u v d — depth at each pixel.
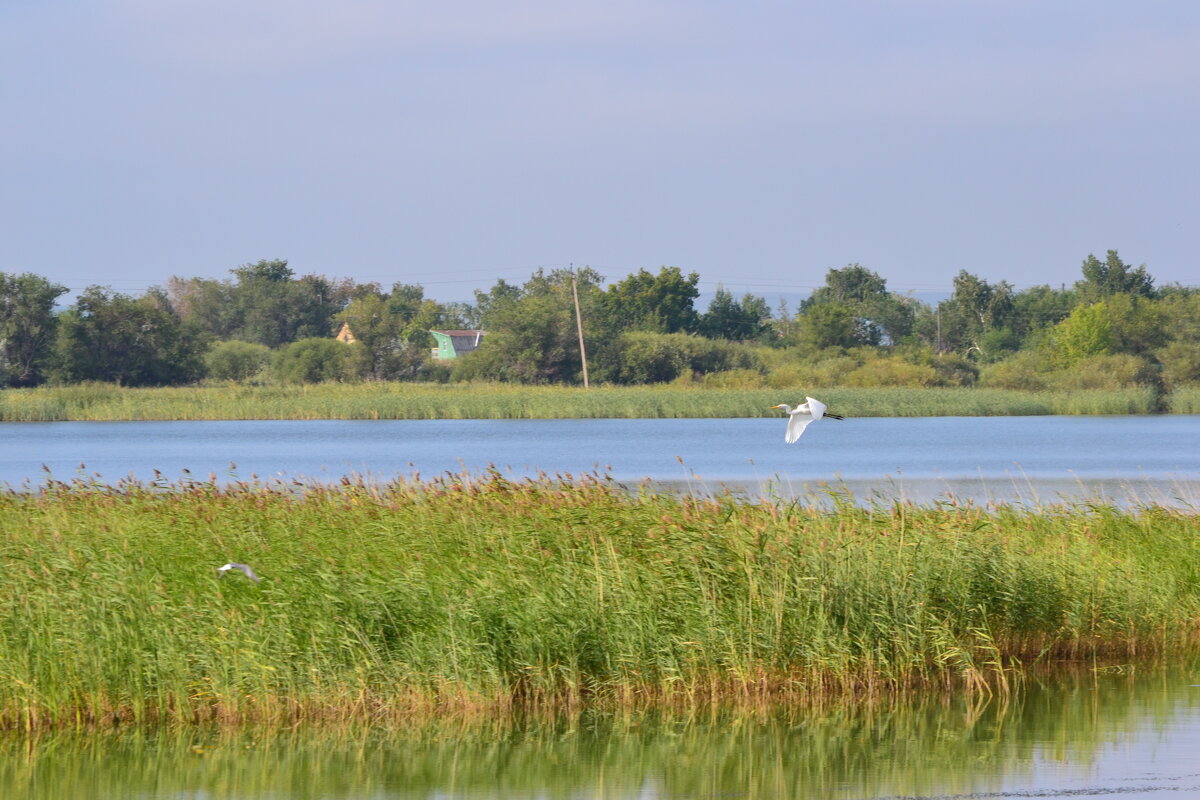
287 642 50.91
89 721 49.53
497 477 70.12
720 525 58.25
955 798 42.47
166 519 63.81
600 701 52.31
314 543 59.38
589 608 53.41
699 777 45.16
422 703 50.91
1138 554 66.19
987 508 75.25
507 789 44.25
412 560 57.66
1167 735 48.84
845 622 54.59
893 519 62.12
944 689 54.91
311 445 193.88
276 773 45.53
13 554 55.75
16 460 166.25
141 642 50.28
